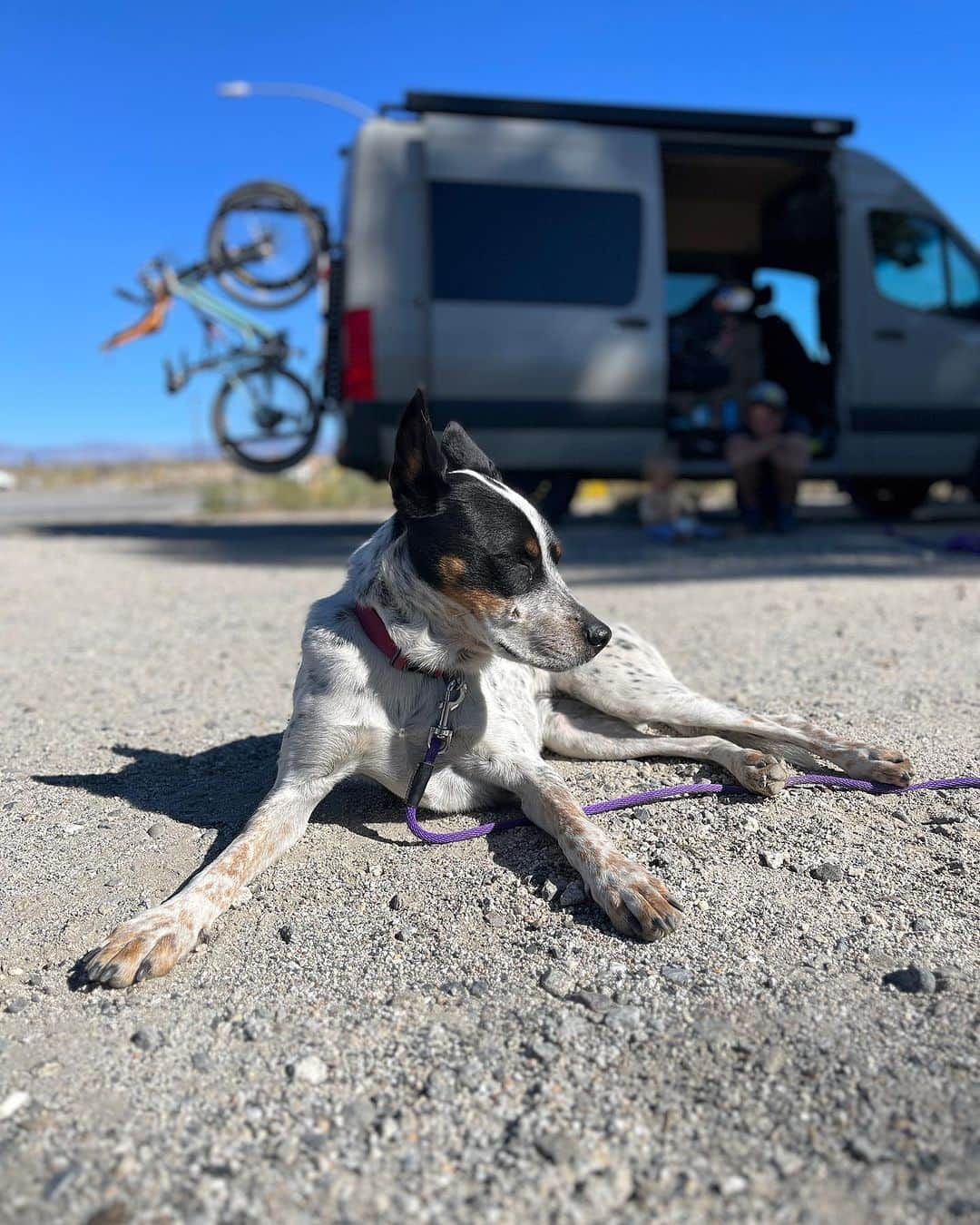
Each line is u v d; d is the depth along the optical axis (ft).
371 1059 6.47
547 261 29.91
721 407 34.71
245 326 36.70
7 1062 6.52
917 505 42.70
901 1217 4.99
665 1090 6.03
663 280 30.66
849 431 33.47
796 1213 5.05
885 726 12.37
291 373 36.86
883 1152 5.41
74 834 10.07
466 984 7.30
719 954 7.50
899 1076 6.00
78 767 12.12
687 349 35.04
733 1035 6.49
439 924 8.18
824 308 34.53
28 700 15.33
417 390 9.30
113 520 55.21
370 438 29.40
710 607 21.35
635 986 7.13
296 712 9.78
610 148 30.48
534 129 30.07
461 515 9.48
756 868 8.81
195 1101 6.10
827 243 33.94
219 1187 5.38
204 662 17.85
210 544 37.40
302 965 7.64
